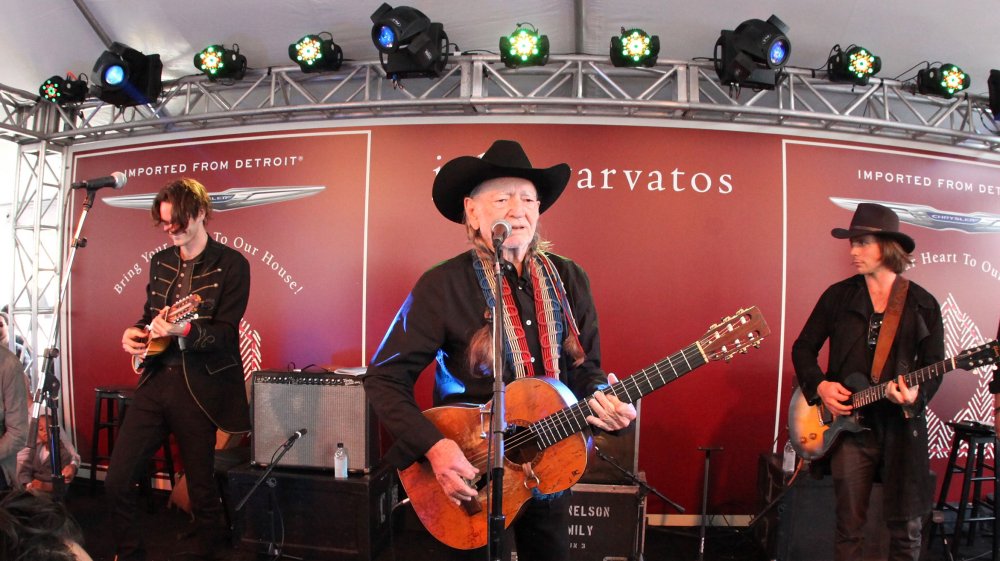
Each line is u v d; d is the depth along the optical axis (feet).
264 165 16.34
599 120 15.39
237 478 12.49
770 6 14.06
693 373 15.08
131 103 15.99
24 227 17.33
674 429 15.02
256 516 12.41
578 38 15.21
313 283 16.01
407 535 13.70
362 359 15.78
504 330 6.73
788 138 15.46
